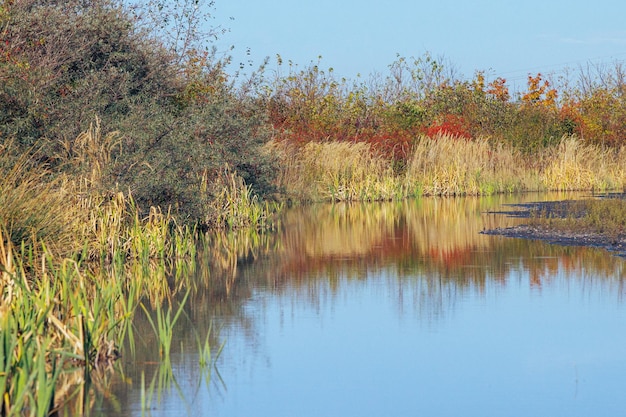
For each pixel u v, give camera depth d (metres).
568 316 12.95
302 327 12.46
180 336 11.96
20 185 15.16
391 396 9.28
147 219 20.58
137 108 22.42
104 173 18.91
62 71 23.17
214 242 22.62
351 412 8.79
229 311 13.62
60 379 9.90
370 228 25.89
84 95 21.27
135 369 10.34
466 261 18.55
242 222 26.16
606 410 8.80
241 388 9.57
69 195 17.59
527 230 24.09
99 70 24.36
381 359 10.72
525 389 9.50
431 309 13.56
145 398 9.22
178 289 15.58
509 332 12.01
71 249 15.29
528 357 10.74
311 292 15.18
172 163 21.61
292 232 25.00
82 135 19.84
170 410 8.85
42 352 8.43
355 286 15.71
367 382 9.79
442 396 9.28
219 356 10.90
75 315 10.61
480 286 15.48
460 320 12.78
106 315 11.44
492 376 9.99
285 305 14.05
